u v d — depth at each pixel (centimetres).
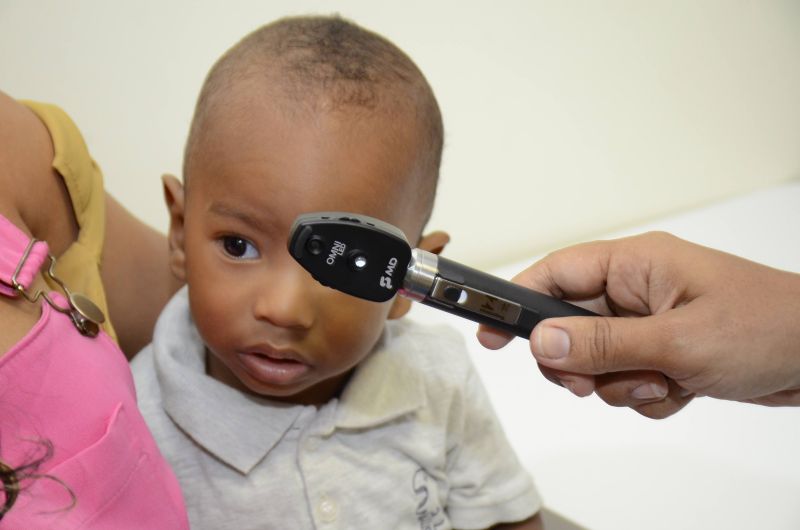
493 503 84
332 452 71
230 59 66
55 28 99
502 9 128
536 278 64
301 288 59
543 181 145
